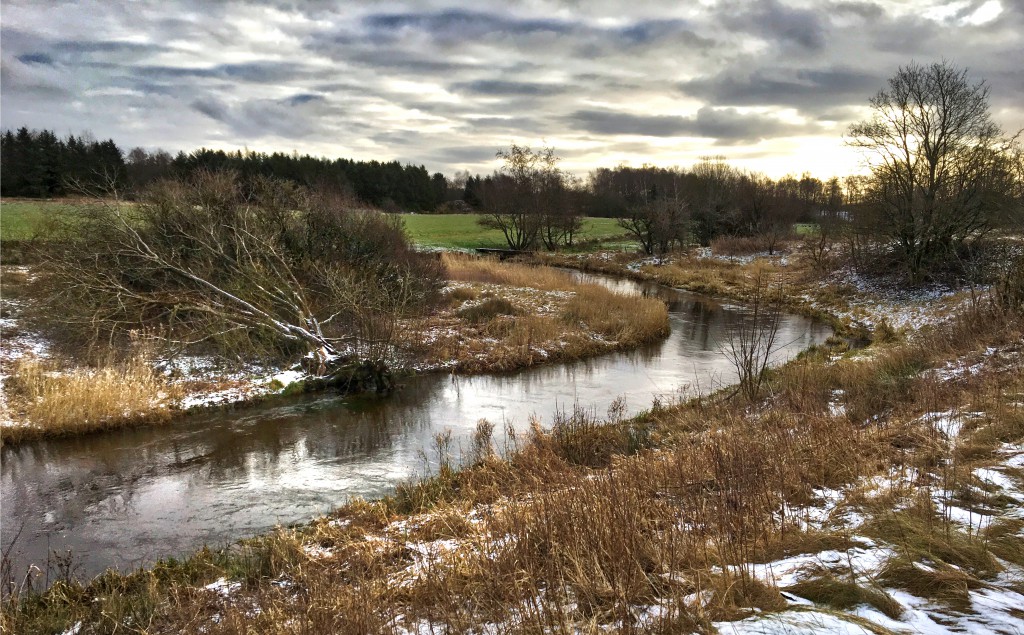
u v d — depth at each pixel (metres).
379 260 21.52
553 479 7.34
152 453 10.68
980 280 21.23
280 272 16.98
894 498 4.93
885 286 25.30
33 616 5.58
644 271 39.28
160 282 16.34
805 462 6.29
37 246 16.12
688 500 5.36
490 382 15.58
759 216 47.88
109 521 8.23
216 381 14.31
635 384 15.33
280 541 6.88
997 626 2.91
